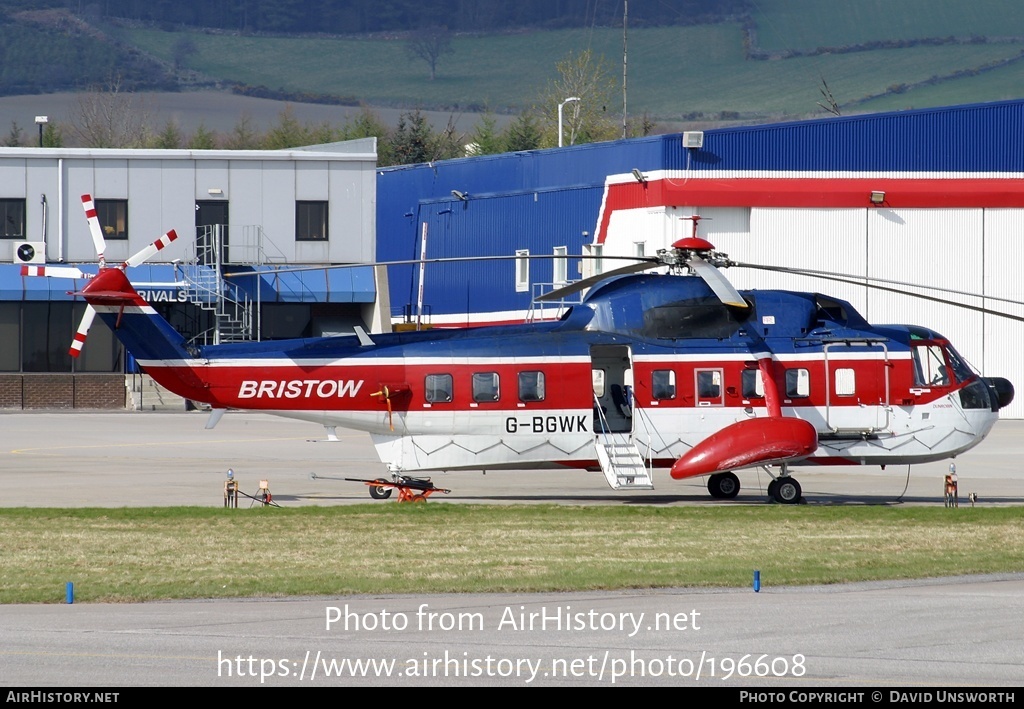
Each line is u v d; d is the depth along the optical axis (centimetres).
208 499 9800
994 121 19925
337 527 8250
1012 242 19850
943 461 13375
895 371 10012
